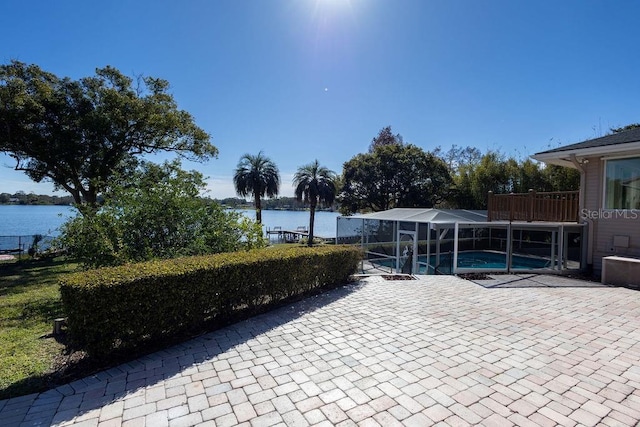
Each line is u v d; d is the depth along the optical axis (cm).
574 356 373
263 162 2648
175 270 419
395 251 1412
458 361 359
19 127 1278
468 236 1659
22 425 250
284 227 4325
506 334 441
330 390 300
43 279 970
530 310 551
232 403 280
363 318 507
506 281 788
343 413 265
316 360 362
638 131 938
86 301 338
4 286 866
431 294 659
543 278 830
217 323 481
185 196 691
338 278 723
